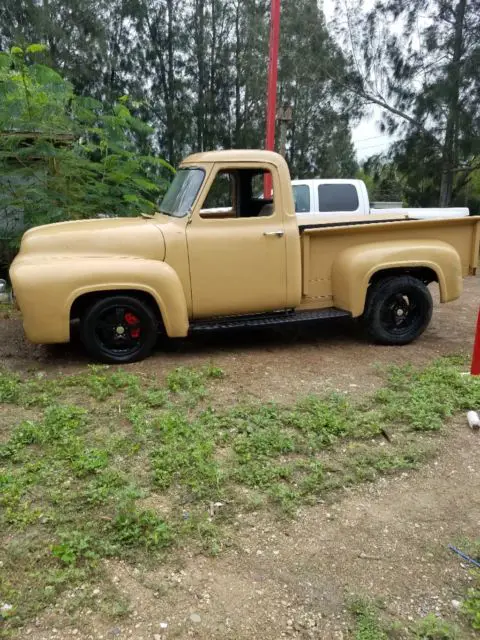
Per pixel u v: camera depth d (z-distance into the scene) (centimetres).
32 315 495
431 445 383
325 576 266
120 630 234
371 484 340
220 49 2428
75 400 449
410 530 299
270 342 622
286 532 296
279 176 550
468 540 292
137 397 452
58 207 816
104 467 348
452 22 1634
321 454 371
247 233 543
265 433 391
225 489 329
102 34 2222
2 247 912
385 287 590
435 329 686
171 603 248
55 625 235
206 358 559
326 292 596
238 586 259
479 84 1553
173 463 350
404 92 1723
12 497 315
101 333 532
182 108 2395
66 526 294
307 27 1950
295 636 232
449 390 463
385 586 260
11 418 419
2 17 2064
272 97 1164
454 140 1666
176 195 572
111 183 888
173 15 2403
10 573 263
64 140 856
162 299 522
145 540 283
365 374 515
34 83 845
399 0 1673
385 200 2036
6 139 796
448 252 591
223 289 546
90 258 516
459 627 237
